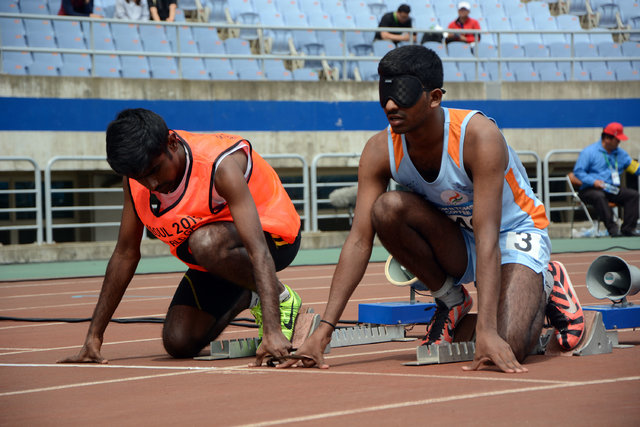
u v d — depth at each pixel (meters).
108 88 21.59
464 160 4.96
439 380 4.38
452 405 3.67
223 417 3.59
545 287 5.27
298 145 23.39
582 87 25.42
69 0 23.16
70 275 15.47
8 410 3.93
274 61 24.73
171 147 5.26
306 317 5.82
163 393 4.28
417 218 5.15
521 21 29.00
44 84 20.95
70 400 4.15
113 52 21.52
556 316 5.39
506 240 5.24
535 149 25.12
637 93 25.78
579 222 23.50
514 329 4.83
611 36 29.06
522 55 27.09
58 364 5.51
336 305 5.12
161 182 5.26
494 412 3.48
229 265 5.47
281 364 5.07
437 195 5.18
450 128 4.96
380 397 3.94
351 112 23.78
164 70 23.52
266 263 5.23
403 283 6.55
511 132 24.94
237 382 4.56
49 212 19.67
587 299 9.14
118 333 7.48
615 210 23.11
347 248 5.21
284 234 6.01
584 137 25.47
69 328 7.96
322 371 4.89
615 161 21.28
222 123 22.75
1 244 20.62
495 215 4.87
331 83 23.62
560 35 28.84
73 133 21.22
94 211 22.59
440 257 5.35
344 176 24.61
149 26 23.88
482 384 4.21
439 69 4.87
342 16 27.48
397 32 25.44
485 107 24.69
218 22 25.95
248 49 24.94
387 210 5.11
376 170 5.27
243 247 5.52
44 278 14.72
